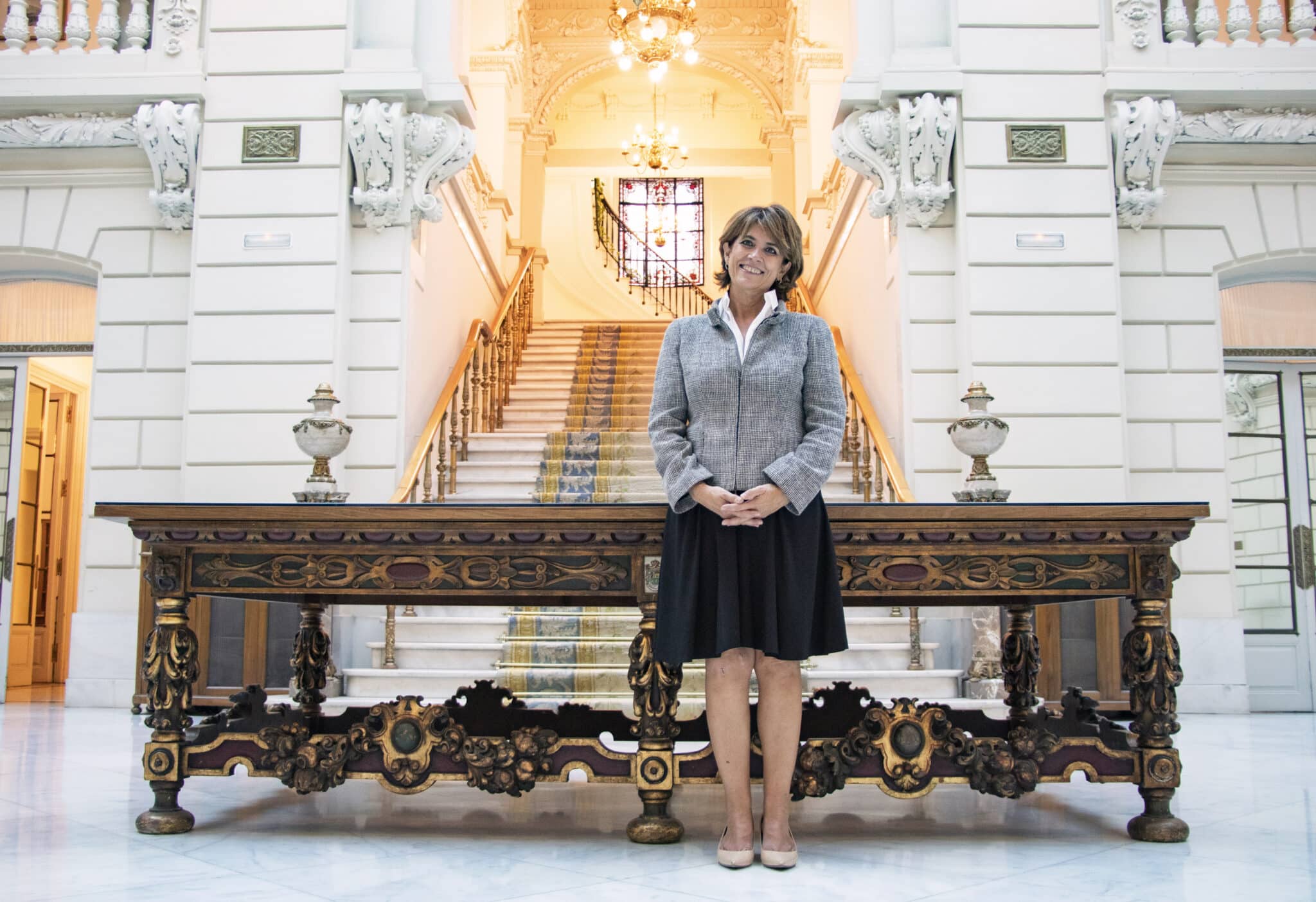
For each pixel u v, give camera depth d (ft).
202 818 10.21
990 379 21.12
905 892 7.40
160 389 22.97
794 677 8.38
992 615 19.11
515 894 7.30
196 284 21.70
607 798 11.67
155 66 22.38
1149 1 22.15
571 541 9.23
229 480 21.21
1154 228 22.89
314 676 11.89
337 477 21.40
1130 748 9.45
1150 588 9.34
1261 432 24.38
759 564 8.16
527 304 39.11
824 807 11.06
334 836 9.40
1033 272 21.38
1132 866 8.24
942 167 21.54
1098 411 21.02
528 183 42.52
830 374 8.64
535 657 19.58
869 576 9.15
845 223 28.76
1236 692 21.54
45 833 9.45
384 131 21.59
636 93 49.47
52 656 31.99
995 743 9.30
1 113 22.85
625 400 32.96
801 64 38.04
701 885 7.59
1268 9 22.59
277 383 21.38
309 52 22.17
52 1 23.30
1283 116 22.26
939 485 21.15
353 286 21.98
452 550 9.36
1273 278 24.08
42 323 25.29
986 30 21.94
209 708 19.90
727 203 58.03
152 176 23.52
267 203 21.83
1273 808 10.76
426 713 9.52
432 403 25.11
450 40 22.79
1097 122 21.77
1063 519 9.21
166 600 9.65
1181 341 22.62
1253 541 24.03
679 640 8.13
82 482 32.96
